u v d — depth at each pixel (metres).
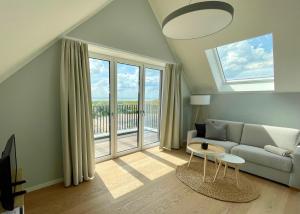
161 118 4.12
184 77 4.54
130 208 1.96
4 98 1.97
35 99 2.18
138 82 3.75
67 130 2.29
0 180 0.95
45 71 2.23
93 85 3.04
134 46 3.15
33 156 2.22
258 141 3.20
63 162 2.35
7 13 0.90
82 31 2.45
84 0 1.69
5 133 2.01
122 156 3.54
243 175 2.84
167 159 3.46
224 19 1.59
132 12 3.06
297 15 2.27
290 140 2.86
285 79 3.06
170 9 3.16
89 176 2.59
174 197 2.18
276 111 3.40
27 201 2.03
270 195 2.28
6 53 1.42
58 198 2.10
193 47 3.61
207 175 2.79
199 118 4.77
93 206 1.97
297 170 2.38
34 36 1.58
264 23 2.57
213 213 1.91
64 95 2.24
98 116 3.26
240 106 3.94
